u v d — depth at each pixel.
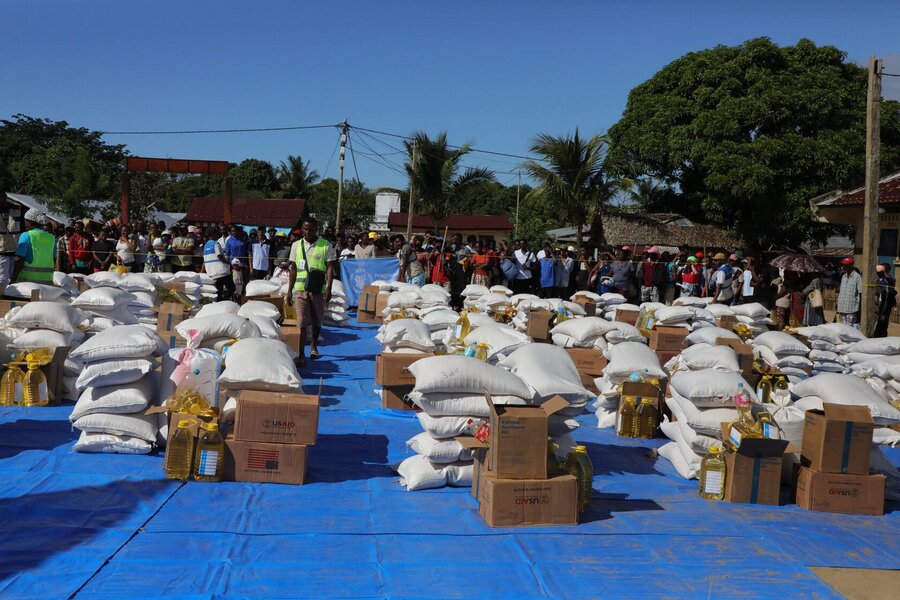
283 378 5.77
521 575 4.07
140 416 5.81
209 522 4.56
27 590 3.62
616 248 27.00
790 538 4.85
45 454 5.69
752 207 26.20
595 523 4.91
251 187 60.62
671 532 4.82
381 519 4.76
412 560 4.18
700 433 5.99
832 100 25.66
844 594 4.09
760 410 5.98
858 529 5.11
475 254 17.73
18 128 64.75
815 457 5.51
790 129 25.84
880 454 6.00
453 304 17.48
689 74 27.66
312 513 4.80
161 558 4.04
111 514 4.61
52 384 7.36
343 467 5.86
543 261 17.30
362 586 3.85
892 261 18.27
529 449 4.82
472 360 5.54
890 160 25.55
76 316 7.94
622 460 6.56
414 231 41.62
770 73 26.84
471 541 4.49
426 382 5.29
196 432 5.29
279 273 14.86
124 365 5.77
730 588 4.08
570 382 5.72
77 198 34.16
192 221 41.66
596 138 28.56
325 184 57.25
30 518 4.49
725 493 5.57
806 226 25.41
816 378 6.58
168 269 16.89
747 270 16.89
